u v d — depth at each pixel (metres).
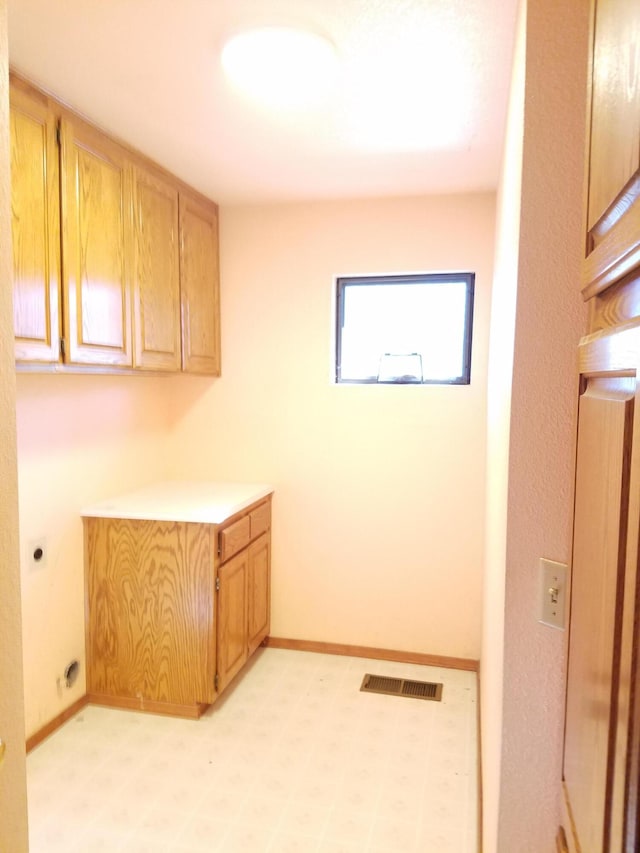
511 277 1.23
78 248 1.98
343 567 3.09
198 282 2.89
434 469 2.96
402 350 3.07
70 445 2.46
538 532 1.07
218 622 2.48
